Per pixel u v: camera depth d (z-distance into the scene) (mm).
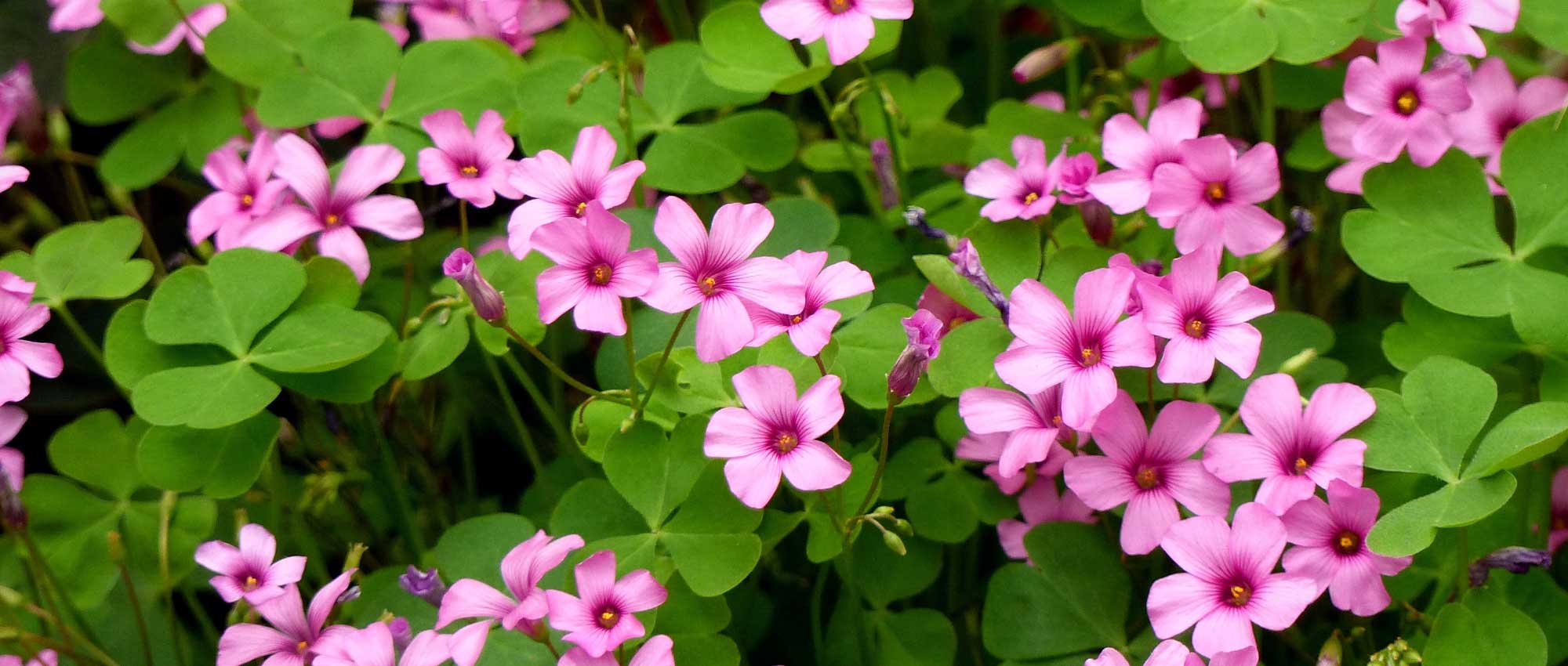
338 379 499
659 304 458
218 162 522
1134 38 560
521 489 573
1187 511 488
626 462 481
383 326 500
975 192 505
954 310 499
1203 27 515
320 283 506
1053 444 490
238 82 568
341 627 472
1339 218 553
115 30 576
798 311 459
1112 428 472
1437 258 494
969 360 484
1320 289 558
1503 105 514
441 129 505
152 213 595
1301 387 492
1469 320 497
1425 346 495
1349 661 489
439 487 552
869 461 490
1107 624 486
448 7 579
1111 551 490
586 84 517
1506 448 456
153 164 566
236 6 559
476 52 547
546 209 479
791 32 494
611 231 460
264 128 557
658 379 483
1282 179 563
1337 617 501
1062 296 493
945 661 493
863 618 497
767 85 526
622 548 478
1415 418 468
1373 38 526
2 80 553
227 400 488
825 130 599
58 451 508
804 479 452
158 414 486
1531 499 499
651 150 533
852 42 490
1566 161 495
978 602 519
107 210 590
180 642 513
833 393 457
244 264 502
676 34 589
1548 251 502
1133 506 473
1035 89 599
